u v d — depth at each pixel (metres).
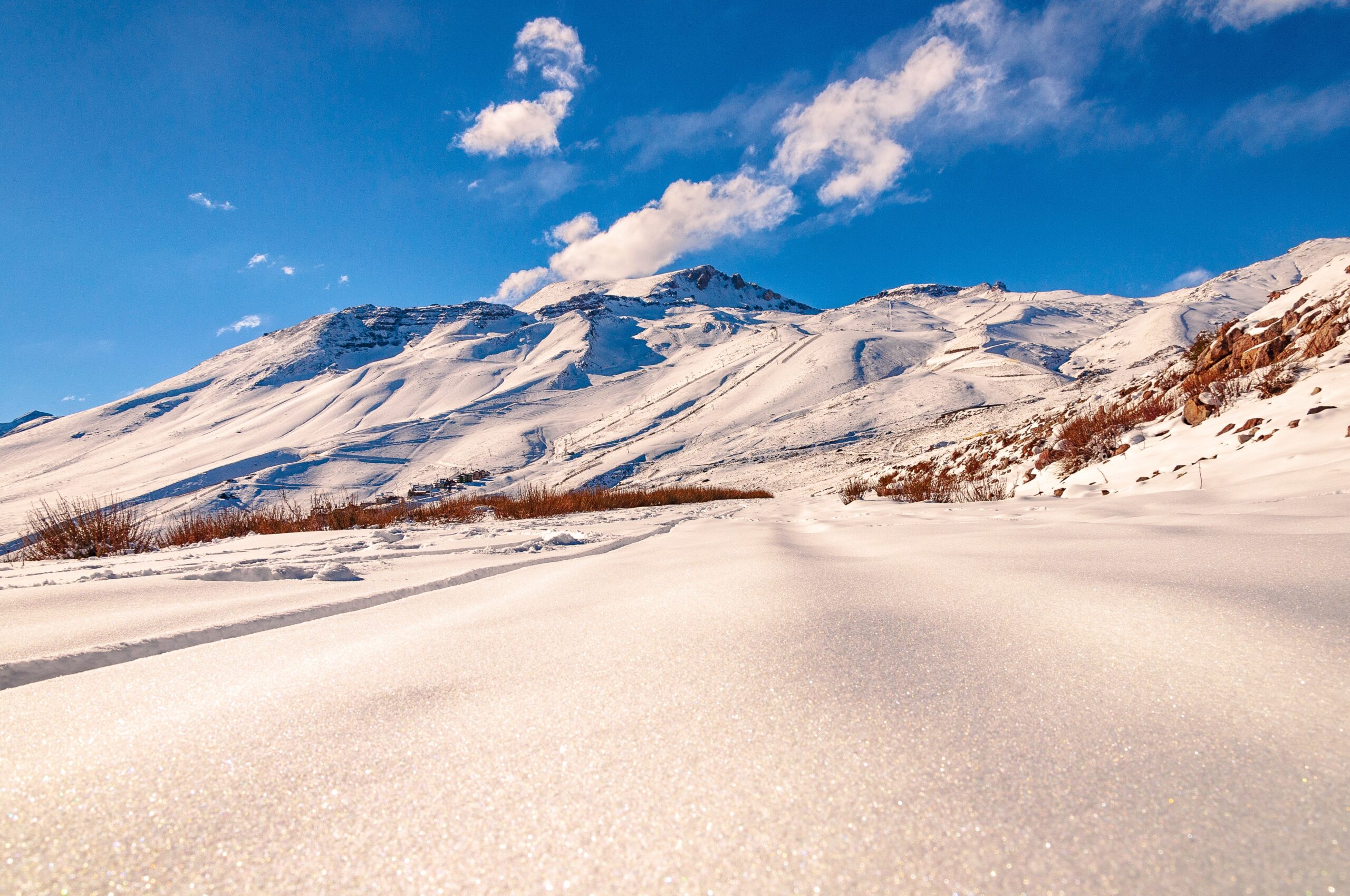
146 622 1.73
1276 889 0.53
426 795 0.74
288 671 1.25
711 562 2.56
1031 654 1.13
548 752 0.83
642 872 0.59
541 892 0.57
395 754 0.85
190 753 0.87
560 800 0.71
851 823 0.65
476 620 1.71
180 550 5.29
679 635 1.38
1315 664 0.98
